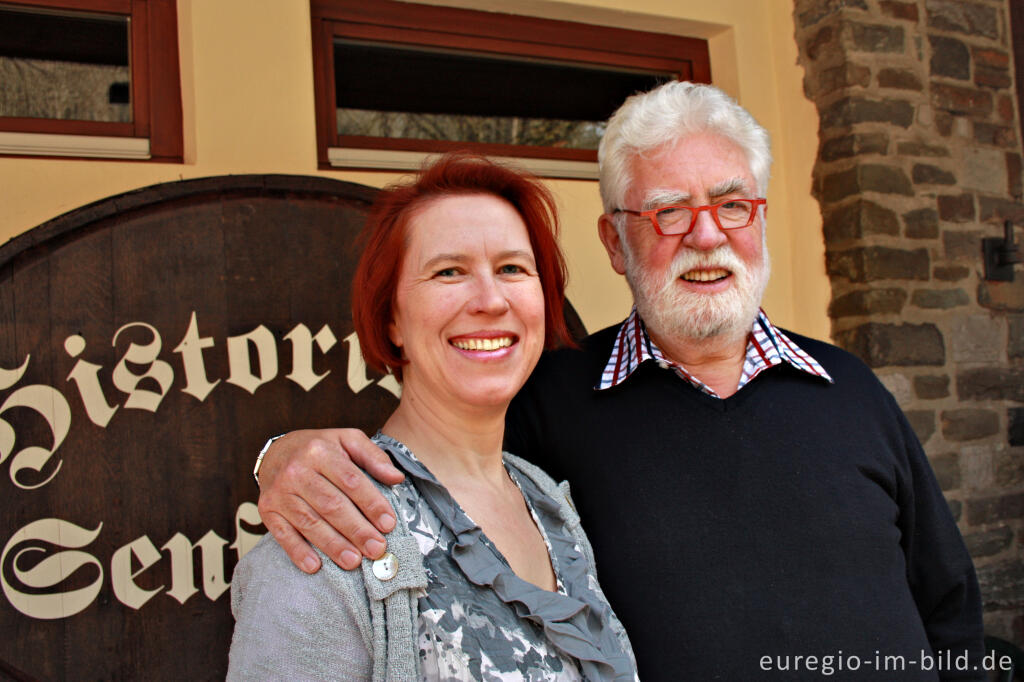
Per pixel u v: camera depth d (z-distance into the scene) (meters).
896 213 2.35
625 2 2.23
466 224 1.01
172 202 1.54
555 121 2.32
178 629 1.47
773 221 2.41
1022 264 2.54
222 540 1.51
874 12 2.38
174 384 1.51
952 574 1.45
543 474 1.23
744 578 1.25
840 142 2.36
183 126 1.82
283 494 0.88
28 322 1.43
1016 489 2.47
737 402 1.37
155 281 1.52
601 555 1.30
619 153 1.46
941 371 2.39
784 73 2.45
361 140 2.06
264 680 0.78
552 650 0.91
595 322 2.13
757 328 1.46
